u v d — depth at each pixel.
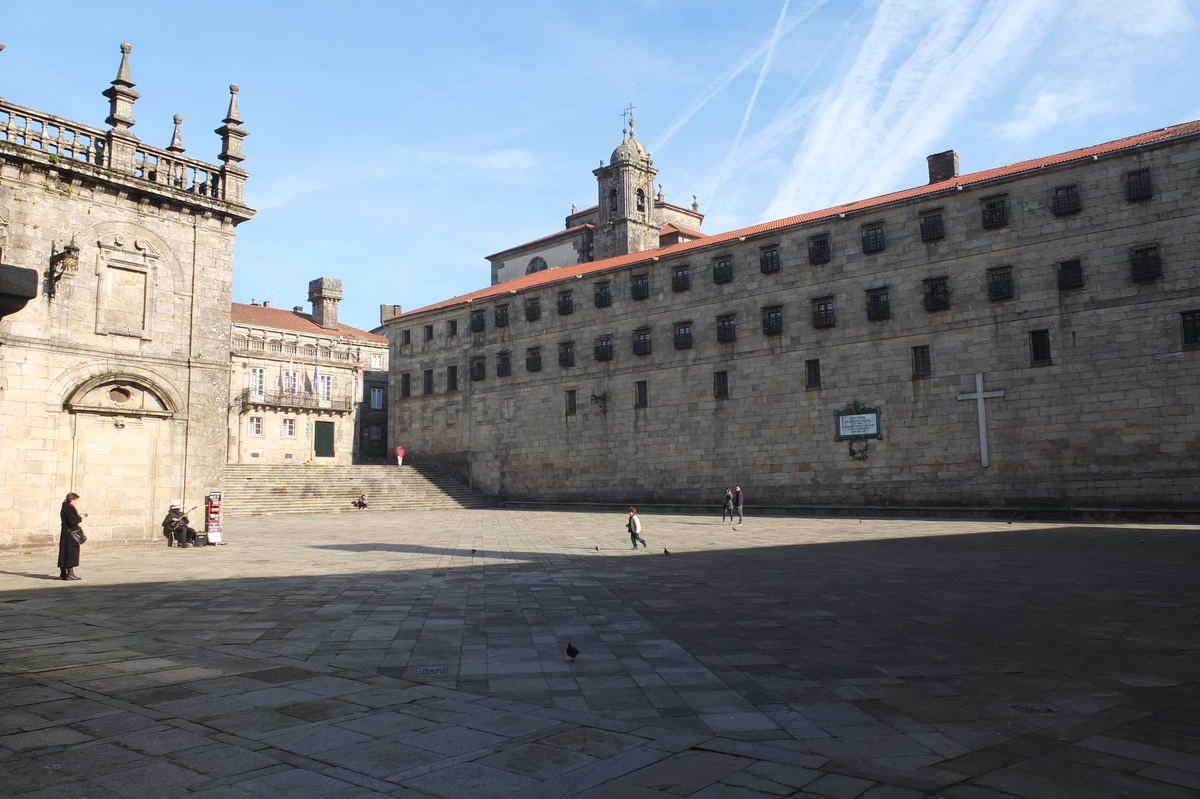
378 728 7.30
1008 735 7.23
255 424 68.38
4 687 8.74
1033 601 14.89
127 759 6.40
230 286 29.86
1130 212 37.44
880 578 18.64
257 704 8.11
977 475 40.59
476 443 63.62
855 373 45.00
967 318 41.56
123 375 26.66
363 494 54.72
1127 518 35.56
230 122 30.19
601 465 55.69
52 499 24.84
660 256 53.78
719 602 15.35
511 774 6.11
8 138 24.75
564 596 16.22
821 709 8.18
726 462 49.59
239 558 24.02
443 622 13.27
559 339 59.25
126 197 27.20
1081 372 38.12
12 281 8.98
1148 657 10.36
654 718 7.89
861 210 45.25
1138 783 5.91
